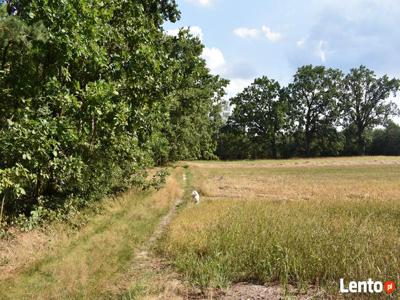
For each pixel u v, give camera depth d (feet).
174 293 18.98
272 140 257.14
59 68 29.35
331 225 29.01
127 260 24.71
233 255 23.40
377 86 251.60
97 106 28.09
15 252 22.65
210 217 34.99
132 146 38.86
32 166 25.93
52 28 26.21
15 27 20.86
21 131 23.49
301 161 191.11
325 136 258.16
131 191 49.19
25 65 27.37
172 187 61.11
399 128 263.29
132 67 34.47
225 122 273.13
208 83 106.73
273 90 258.37
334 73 258.16
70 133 26.58
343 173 113.80
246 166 161.07
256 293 18.80
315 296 17.80
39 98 27.12
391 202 43.70
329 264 20.40
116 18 37.55
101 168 37.11
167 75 40.52
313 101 260.01
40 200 29.12
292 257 21.48
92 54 29.58
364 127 258.37
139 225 34.12
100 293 19.13
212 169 137.80
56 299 18.30
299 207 40.06
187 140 120.57
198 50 81.56
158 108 42.42
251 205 42.19
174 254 25.41
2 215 27.22
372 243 23.67
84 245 26.58
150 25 41.73
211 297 18.34
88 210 35.76
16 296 18.29
